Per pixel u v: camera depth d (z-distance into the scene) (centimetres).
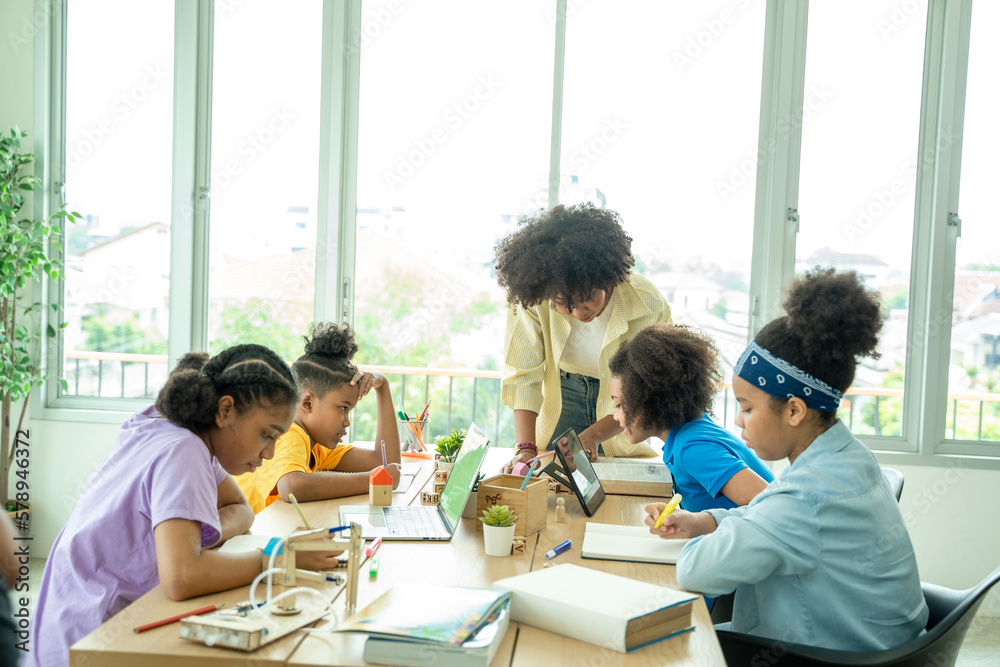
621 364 170
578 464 176
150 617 106
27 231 336
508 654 100
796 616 125
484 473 203
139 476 125
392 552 140
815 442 128
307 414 190
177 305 347
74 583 127
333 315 346
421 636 93
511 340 234
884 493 128
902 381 340
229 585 117
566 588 112
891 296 338
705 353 168
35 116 342
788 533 121
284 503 171
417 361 368
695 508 167
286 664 95
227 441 134
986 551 329
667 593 111
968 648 281
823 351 122
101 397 356
